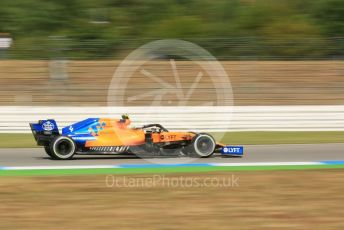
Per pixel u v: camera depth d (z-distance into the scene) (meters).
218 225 13.09
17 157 22.80
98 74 42.88
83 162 21.25
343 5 71.12
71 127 21.94
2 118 33.00
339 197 15.87
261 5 71.69
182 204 14.95
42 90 40.53
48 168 20.00
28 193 16.09
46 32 69.00
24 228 12.75
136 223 13.19
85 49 46.03
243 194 16.12
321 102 39.41
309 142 28.84
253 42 46.44
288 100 39.16
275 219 13.62
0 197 15.63
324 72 43.91
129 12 71.50
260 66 45.03
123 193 16.14
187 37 65.88
